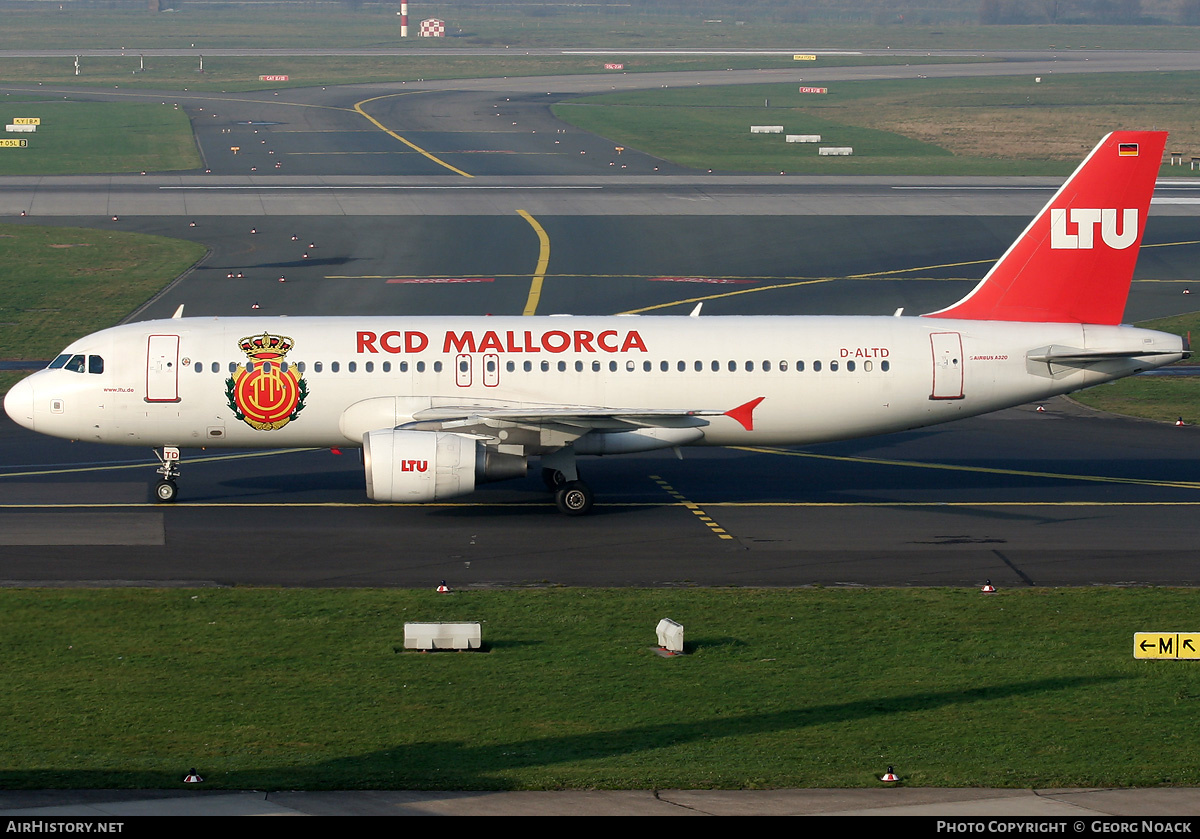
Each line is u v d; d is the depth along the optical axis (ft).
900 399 605.31
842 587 483.10
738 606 457.27
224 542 539.70
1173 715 356.38
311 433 597.11
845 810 285.84
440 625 407.64
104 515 580.71
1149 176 604.90
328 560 515.50
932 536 555.69
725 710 360.89
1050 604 459.73
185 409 586.04
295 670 390.83
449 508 600.80
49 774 306.96
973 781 306.35
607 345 597.52
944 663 400.26
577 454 603.67
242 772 310.24
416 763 319.47
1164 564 513.04
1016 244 615.57
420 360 590.14
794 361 600.80
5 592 463.42
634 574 499.92
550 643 417.28
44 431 592.60
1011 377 607.78
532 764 318.65
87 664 394.32
